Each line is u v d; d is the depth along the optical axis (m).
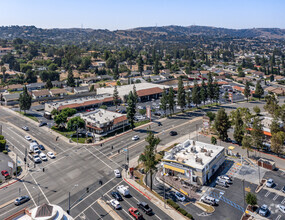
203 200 72.69
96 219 64.50
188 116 159.75
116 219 64.56
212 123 144.50
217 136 124.00
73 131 134.00
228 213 67.50
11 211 68.00
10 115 167.12
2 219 64.19
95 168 93.00
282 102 189.25
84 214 66.50
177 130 133.88
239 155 103.69
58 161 99.00
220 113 116.88
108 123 131.00
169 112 169.50
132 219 64.50
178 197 74.06
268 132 113.44
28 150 109.81
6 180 84.19
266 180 83.44
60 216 49.38
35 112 176.00
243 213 67.44
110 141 119.44
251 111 163.38
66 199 73.62
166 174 89.38
